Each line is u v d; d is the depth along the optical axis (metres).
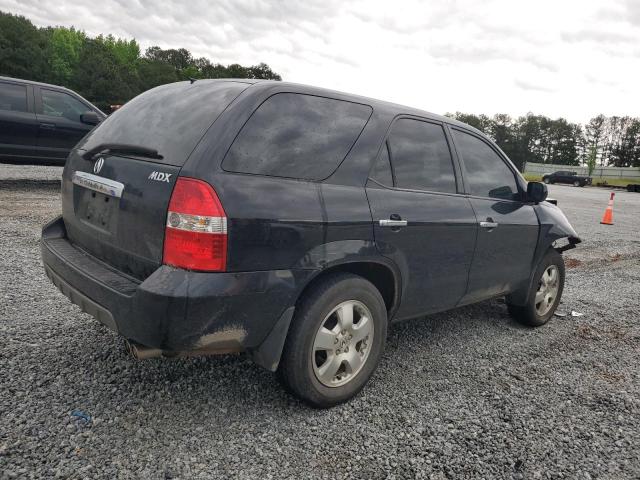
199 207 2.19
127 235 2.47
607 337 4.53
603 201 24.55
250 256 2.30
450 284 3.49
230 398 2.80
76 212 2.97
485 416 2.90
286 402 2.82
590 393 3.33
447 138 3.59
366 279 3.03
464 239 3.49
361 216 2.74
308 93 2.76
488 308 5.14
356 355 2.85
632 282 6.88
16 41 83.69
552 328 4.67
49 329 3.45
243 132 2.40
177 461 2.22
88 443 2.28
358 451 2.44
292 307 2.49
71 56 89.69
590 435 2.80
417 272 3.18
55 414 2.47
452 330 4.36
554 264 4.64
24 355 3.04
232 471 2.20
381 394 3.04
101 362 3.05
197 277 2.18
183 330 2.18
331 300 2.64
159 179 2.31
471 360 3.72
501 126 125.75
